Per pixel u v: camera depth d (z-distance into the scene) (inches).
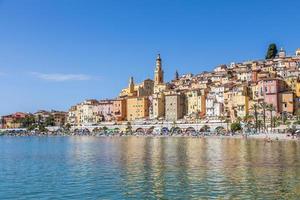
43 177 2979.8
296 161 3730.3
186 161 3885.3
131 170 3248.0
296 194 2247.8
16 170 3422.7
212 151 5147.6
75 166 3646.7
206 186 2496.3
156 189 2432.3
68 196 2294.5
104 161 4035.4
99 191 2405.3
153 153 4958.2
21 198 2268.7
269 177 2792.8
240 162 3720.5
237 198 2175.2
